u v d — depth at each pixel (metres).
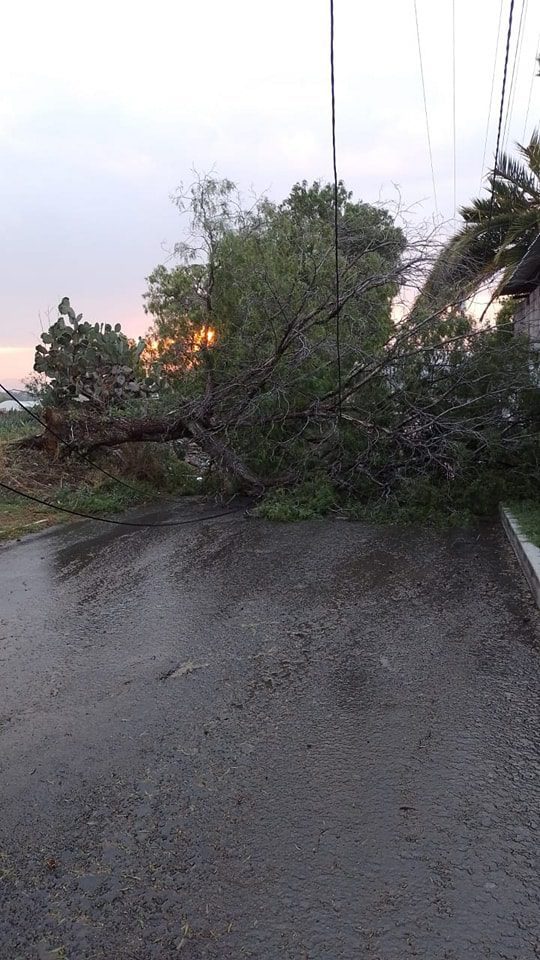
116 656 4.82
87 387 12.30
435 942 2.25
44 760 3.48
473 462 9.49
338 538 8.30
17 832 2.93
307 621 5.36
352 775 3.21
